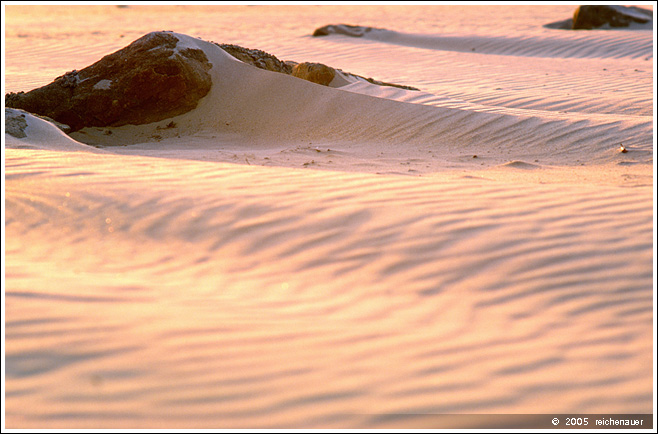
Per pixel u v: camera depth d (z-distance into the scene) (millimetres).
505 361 10125
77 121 41156
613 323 11430
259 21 124125
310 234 15898
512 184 19734
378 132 36344
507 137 33250
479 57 75188
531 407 8984
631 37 79438
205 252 15414
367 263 14281
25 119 32375
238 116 41125
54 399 8883
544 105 42781
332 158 30438
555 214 16453
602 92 46719
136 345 10258
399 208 17172
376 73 65625
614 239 14727
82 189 19609
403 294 12867
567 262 13742
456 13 142625
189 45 43375
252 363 9898
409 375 9664
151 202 18422
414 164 28219
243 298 12781
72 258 15141
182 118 41969
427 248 14727
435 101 40500
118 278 13727
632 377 9711
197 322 11250
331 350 10406
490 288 12914
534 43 81500
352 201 17891
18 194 19344
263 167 23062
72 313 11234
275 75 42906
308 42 87062
